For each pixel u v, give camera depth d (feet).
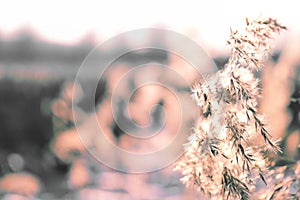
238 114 5.12
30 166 26.71
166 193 22.79
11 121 29.14
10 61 37.06
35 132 28.68
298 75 13.21
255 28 5.18
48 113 28.40
